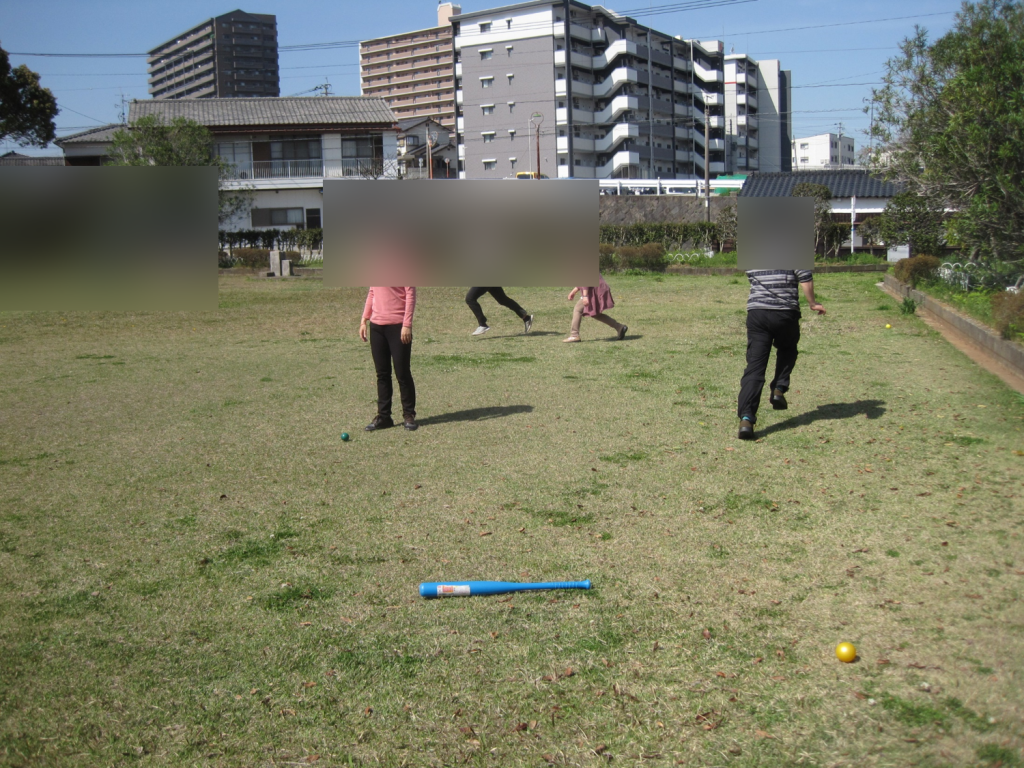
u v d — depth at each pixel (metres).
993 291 12.12
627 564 3.86
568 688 2.86
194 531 4.41
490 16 68.44
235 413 7.20
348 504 4.79
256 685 2.93
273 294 19.62
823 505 4.55
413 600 3.55
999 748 2.46
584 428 6.40
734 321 12.76
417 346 11.00
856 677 2.86
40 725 2.71
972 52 10.82
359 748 2.57
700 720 2.66
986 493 4.62
